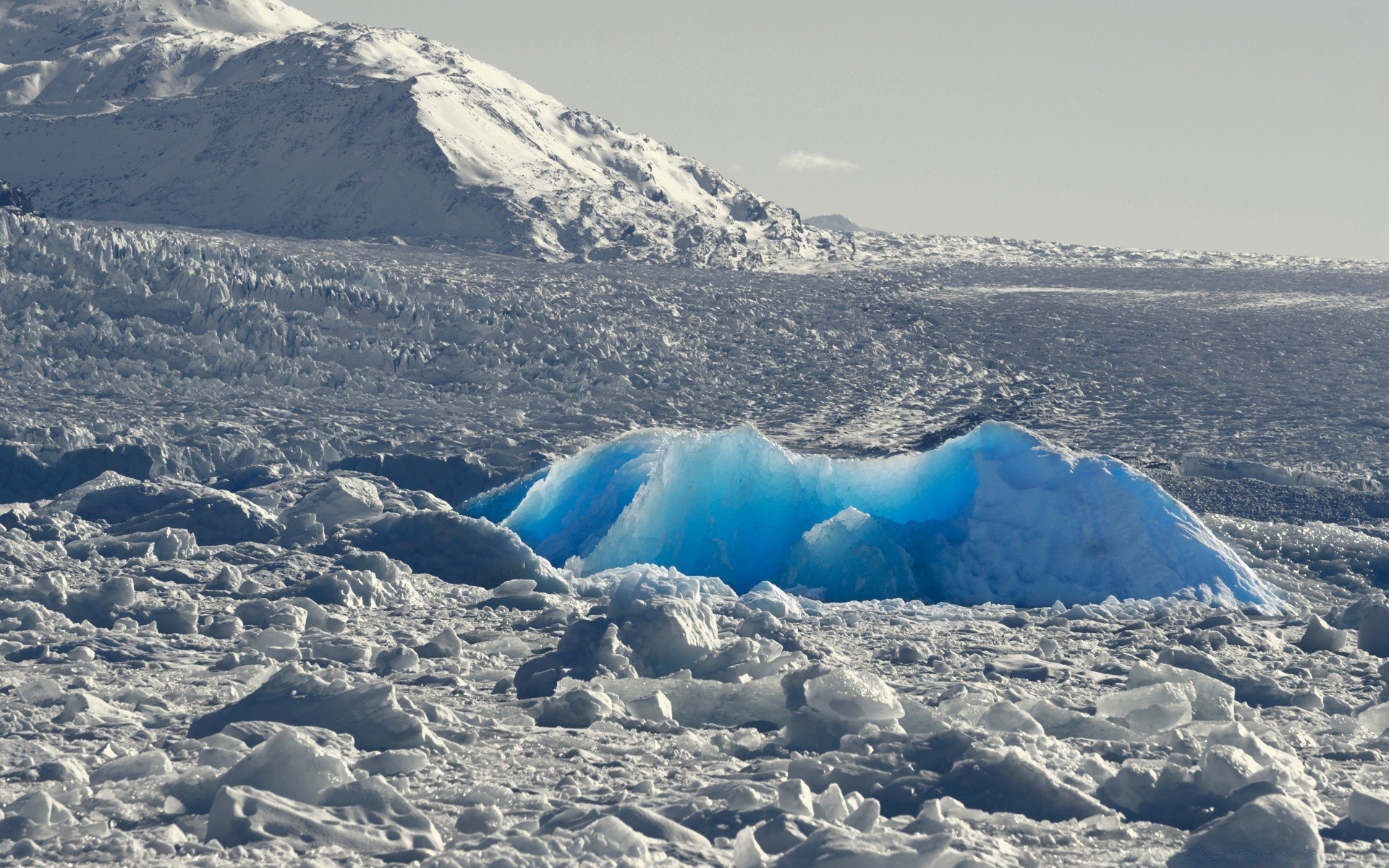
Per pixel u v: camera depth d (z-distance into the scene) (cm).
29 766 1803
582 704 2273
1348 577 5366
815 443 12625
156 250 16025
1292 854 1357
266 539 5509
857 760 1812
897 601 4497
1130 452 11781
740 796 1602
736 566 5203
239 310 14838
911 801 1670
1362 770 1969
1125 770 1744
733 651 2677
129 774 1798
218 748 1855
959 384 16000
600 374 14988
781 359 16912
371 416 12381
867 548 4994
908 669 2944
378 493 6719
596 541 5509
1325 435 12775
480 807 1548
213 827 1478
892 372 16525
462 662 2952
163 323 14475
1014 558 4897
